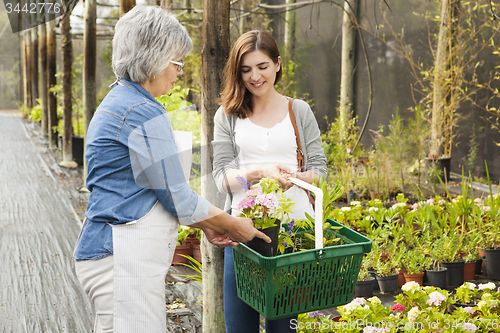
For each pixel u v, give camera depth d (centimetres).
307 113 185
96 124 135
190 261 358
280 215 172
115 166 133
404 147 509
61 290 318
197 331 253
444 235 310
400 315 220
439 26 564
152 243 136
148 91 143
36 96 1406
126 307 134
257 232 148
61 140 887
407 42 642
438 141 541
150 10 137
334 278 142
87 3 567
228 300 180
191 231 359
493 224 318
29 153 872
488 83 511
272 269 133
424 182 499
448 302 225
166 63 137
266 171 172
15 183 643
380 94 707
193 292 305
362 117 755
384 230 322
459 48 516
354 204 382
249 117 184
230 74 180
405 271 301
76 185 635
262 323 254
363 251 143
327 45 812
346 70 618
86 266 137
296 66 826
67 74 741
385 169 505
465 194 347
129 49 134
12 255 382
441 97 527
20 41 1905
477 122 538
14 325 269
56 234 436
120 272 133
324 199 164
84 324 272
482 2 498
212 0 192
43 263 366
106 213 133
